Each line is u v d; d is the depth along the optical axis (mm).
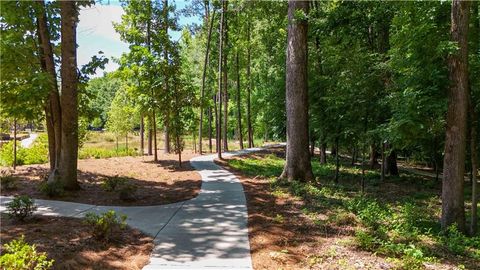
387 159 19141
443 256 6262
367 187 14617
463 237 7344
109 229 6434
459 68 7883
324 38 18500
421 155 19234
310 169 12844
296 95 12703
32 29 11297
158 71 16906
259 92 34812
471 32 9211
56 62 12539
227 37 25359
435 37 8305
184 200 9984
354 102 12930
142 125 25250
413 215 9070
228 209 8898
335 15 16766
